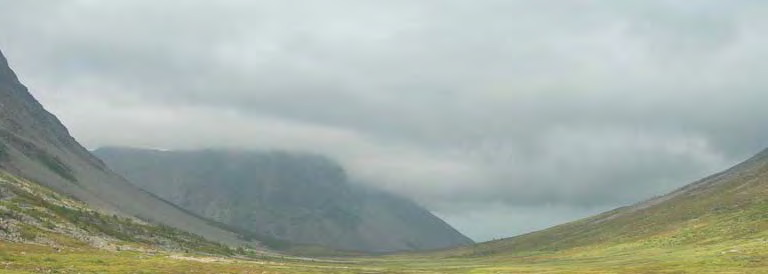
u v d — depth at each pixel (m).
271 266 192.25
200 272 134.88
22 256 126.25
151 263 144.25
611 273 151.88
